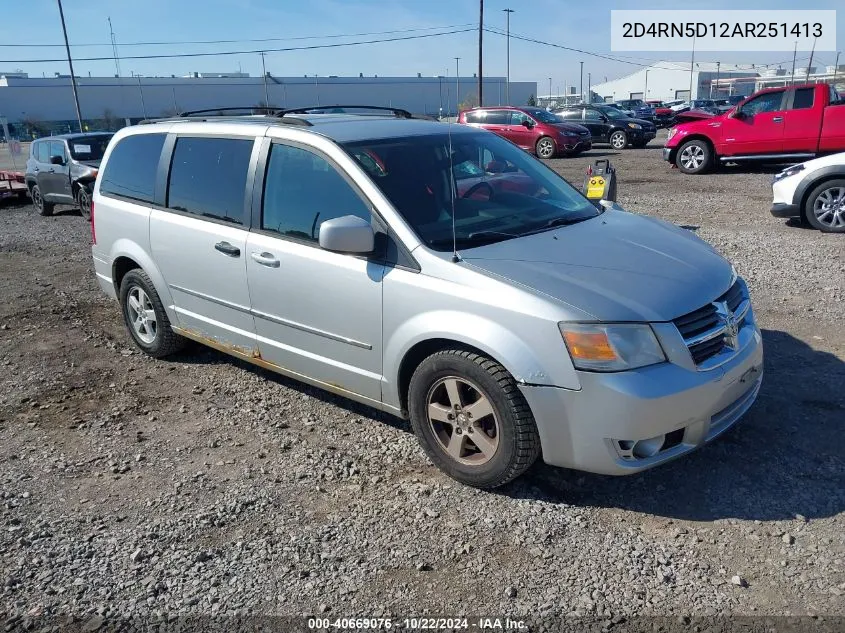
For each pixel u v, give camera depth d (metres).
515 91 92.31
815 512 3.28
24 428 4.53
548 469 3.76
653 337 3.16
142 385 5.17
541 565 3.02
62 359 5.77
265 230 4.29
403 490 3.63
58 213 15.96
